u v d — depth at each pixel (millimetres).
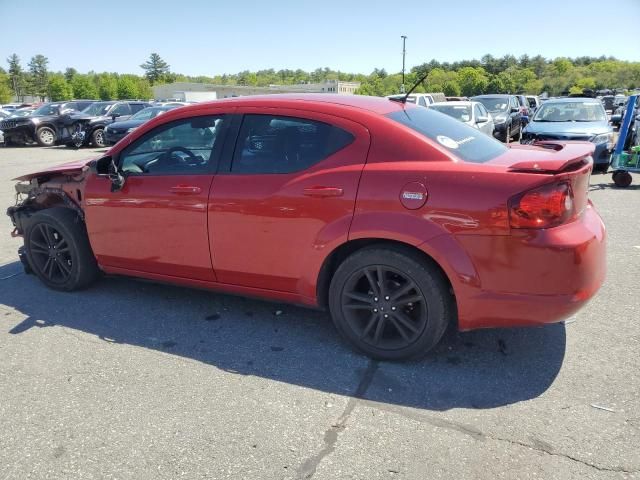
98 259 4203
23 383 3072
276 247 3342
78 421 2703
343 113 3215
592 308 3936
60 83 121062
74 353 3426
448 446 2443
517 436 2498
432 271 2973
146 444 2514
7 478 2311
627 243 5633
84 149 19734
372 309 3189
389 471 2293
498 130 15578
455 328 3643
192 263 3709
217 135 3555
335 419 2674
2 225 6996
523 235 2719
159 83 165500
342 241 3100
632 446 2404
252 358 3328
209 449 2467
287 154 3312
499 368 3127
